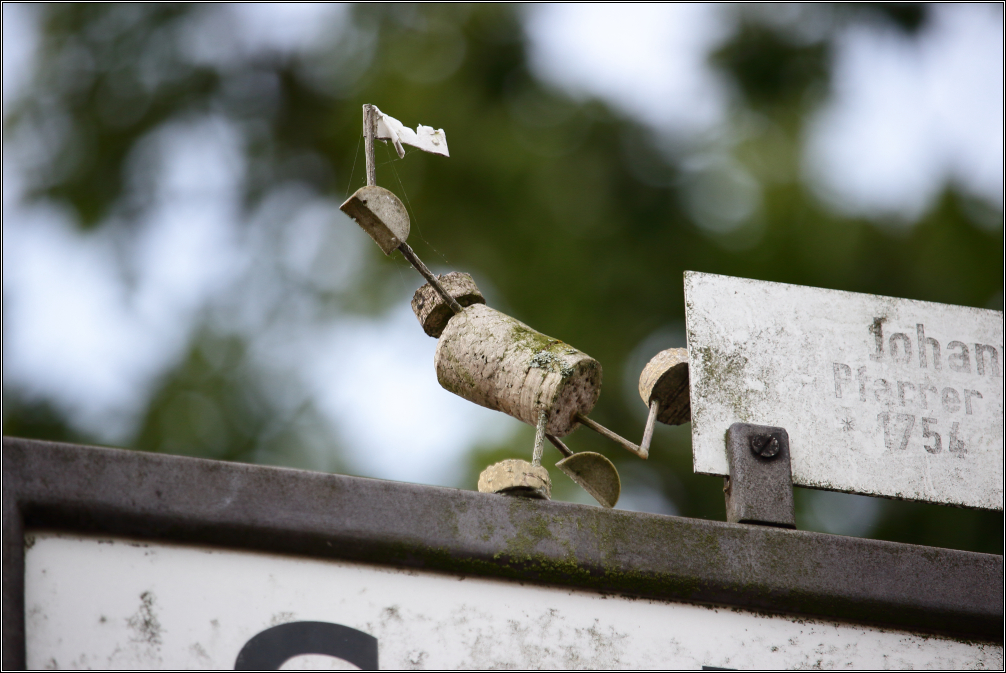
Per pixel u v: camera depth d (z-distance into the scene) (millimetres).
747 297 1138
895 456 1130
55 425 2121
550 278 2496
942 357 1146
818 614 1082
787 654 1077
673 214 2580
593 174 2615
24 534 1040
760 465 1113
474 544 1063
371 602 1057
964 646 1089
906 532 2023
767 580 1078
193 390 2305
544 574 1066
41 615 1037
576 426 1146
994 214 2568
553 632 1065
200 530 1049
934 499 1127
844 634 1083
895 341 1145
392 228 1131
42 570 1040
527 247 2525
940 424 1137
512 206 2568
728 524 1084
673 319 2471
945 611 1086
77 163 2609
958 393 1143
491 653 1059
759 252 2518
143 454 1052
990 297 2482
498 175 2588
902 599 1085
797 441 1124
